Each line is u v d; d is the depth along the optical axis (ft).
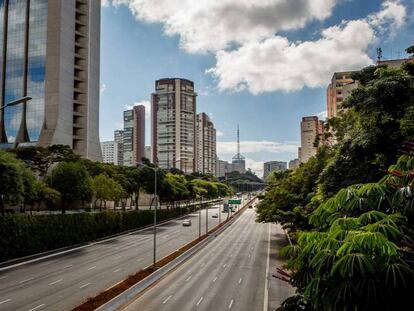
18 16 354.74
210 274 131.23
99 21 393.91
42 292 104.63
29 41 348.79
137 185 319.27
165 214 346.95
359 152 76.89
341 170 81.41
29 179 165.89
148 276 116.78
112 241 218.38
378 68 83.51
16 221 155.74
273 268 142.10
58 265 145.69
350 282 19.52
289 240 206.08
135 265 145.69
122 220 255.70
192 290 108.17
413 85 69.56
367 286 18.92
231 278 124.36
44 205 274.57
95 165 286.66
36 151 240.12
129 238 232.53
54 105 335.47
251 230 291.79
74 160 254.06
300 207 134.00
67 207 279.08
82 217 206.49
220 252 184.24
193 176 599.98
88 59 367.86
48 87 337.93
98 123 386.32
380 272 18.97
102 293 96.89
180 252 168.66
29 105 342.23
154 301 96.78
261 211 202.80
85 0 369.30
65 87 344.49
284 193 162.71
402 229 21.43
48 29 343.26
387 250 18.81
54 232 180.24
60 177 219.20
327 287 20.89
